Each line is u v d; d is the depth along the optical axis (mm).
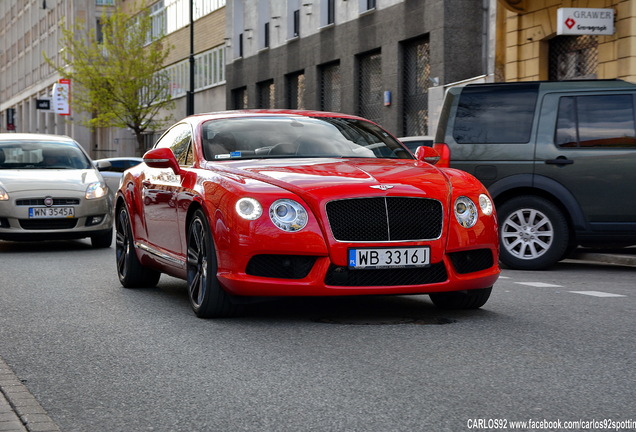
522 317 7664
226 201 7348
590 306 8344
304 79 38000
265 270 7227
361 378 5453
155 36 52656
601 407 4738
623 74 19719
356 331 7012
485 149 12289
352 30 33500
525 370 5605
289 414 4695
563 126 12008
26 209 15070
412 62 30281
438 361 5891
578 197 11883
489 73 25547
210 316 7715
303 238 7113
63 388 5391
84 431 4496
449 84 27312
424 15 28641
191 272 8000
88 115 72562
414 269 7301
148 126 53281
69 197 15273
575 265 12953
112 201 16000
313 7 36625
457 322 7406
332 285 7160
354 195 7188
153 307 8516
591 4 20797
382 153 8758
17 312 8328
